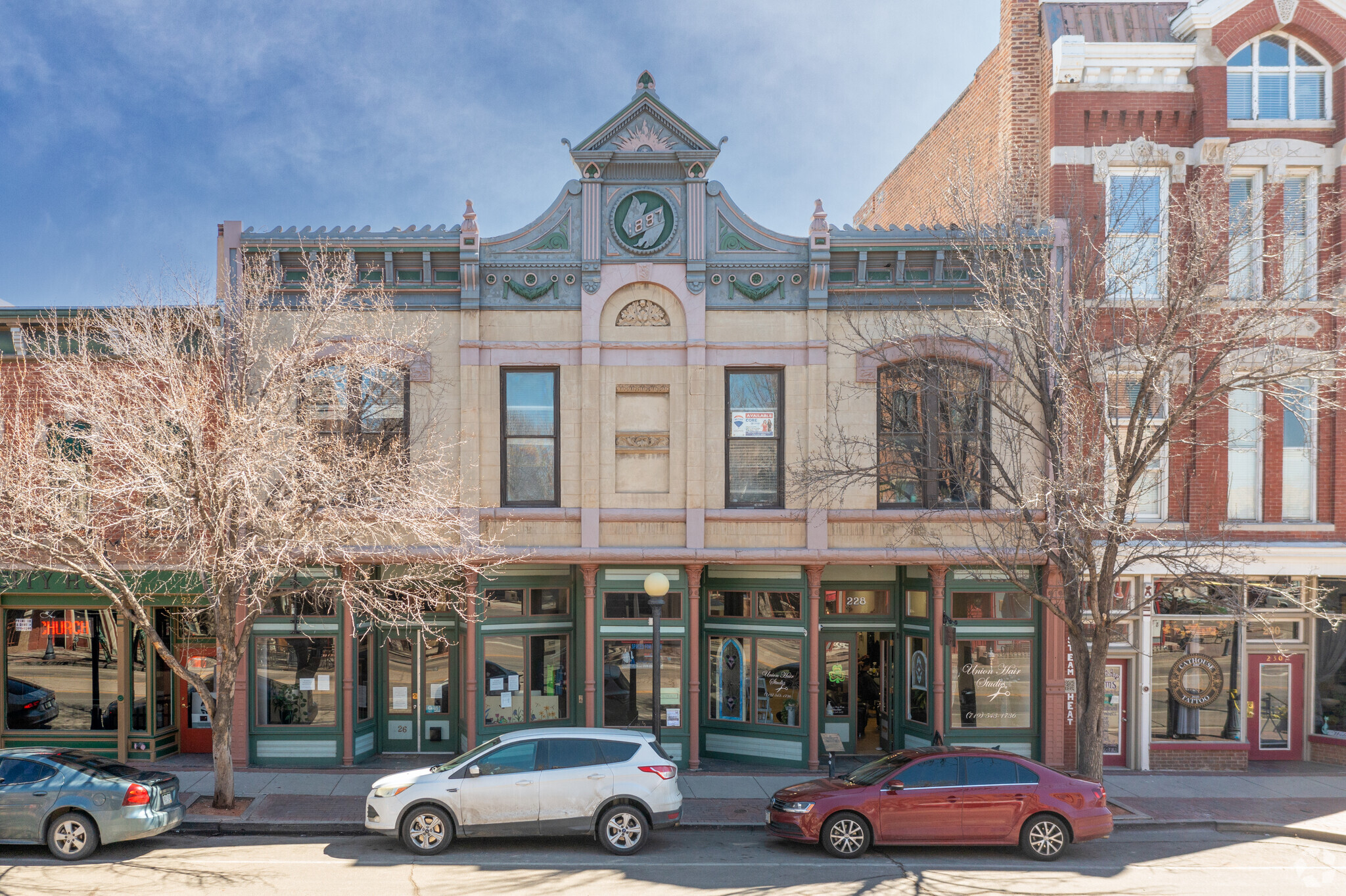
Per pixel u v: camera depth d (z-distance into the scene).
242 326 13.41
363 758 16.52
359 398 14.77
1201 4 16.52
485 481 16.08
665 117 16.08
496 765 11.86
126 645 16.11
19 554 13.45
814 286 16.14
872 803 11.83
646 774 11.91
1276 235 14.19
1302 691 17.50
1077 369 13.43
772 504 16.42
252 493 12.15
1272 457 16.73
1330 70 16.88
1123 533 12.72
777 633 16.72
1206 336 14.13
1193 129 16.81
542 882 10.59
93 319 14.45
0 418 14.66
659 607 14.79
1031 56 17.88
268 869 10.96
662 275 16.20
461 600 16.34
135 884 10.34
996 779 11.99
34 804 11.27
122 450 12.25
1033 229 16.09
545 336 16.23
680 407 16.25
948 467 14.62
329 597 15.91
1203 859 11.99
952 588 16.42
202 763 16.00
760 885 10.58
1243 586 15.30
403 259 16.09
